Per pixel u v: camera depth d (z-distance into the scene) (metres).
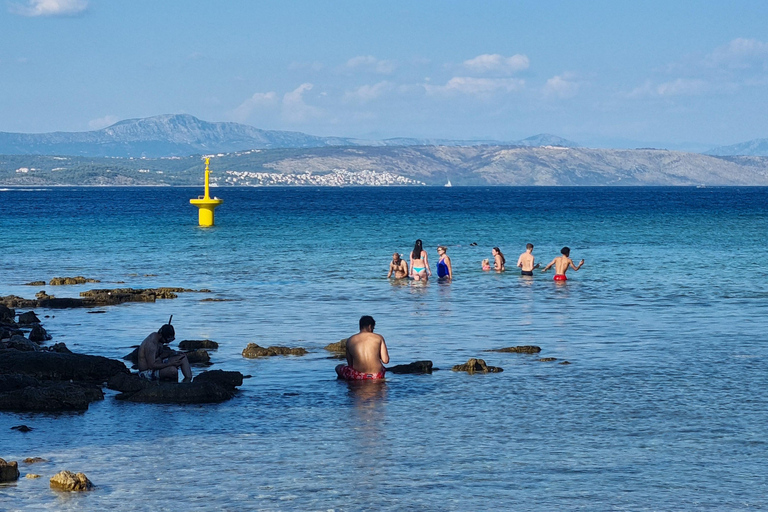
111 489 9.79
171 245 48.59
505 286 30.47
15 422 12.82
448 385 15.12
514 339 19.81
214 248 46.66
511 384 15.12
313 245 48.81
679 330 20.92
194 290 29.09
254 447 11.42
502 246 48.94
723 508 9.20
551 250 45.97
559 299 26.94
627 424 12.42
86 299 26.06
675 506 9.25
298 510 9.12
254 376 16.03
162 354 16.05
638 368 16.41
